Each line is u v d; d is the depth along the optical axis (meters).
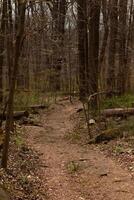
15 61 11.17
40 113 27.28
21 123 22.58
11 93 11.43
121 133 17.41
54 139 19.20
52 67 34.56
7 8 17.25
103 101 22.78
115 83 27.72
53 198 10.86
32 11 14.72
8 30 17.11
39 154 15.74
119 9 27.50
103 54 22.48
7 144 11.70
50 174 13.08
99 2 21.97
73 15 23.94
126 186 11.81
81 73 25.88
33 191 11.00
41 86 34.78
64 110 28.80
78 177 12.79
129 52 30.16
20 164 13.16
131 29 32.38
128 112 20.31
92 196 11.11
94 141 17.52
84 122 21.61
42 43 28.28
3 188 10.06
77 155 15.68
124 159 14.31
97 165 14.02
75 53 30.41
